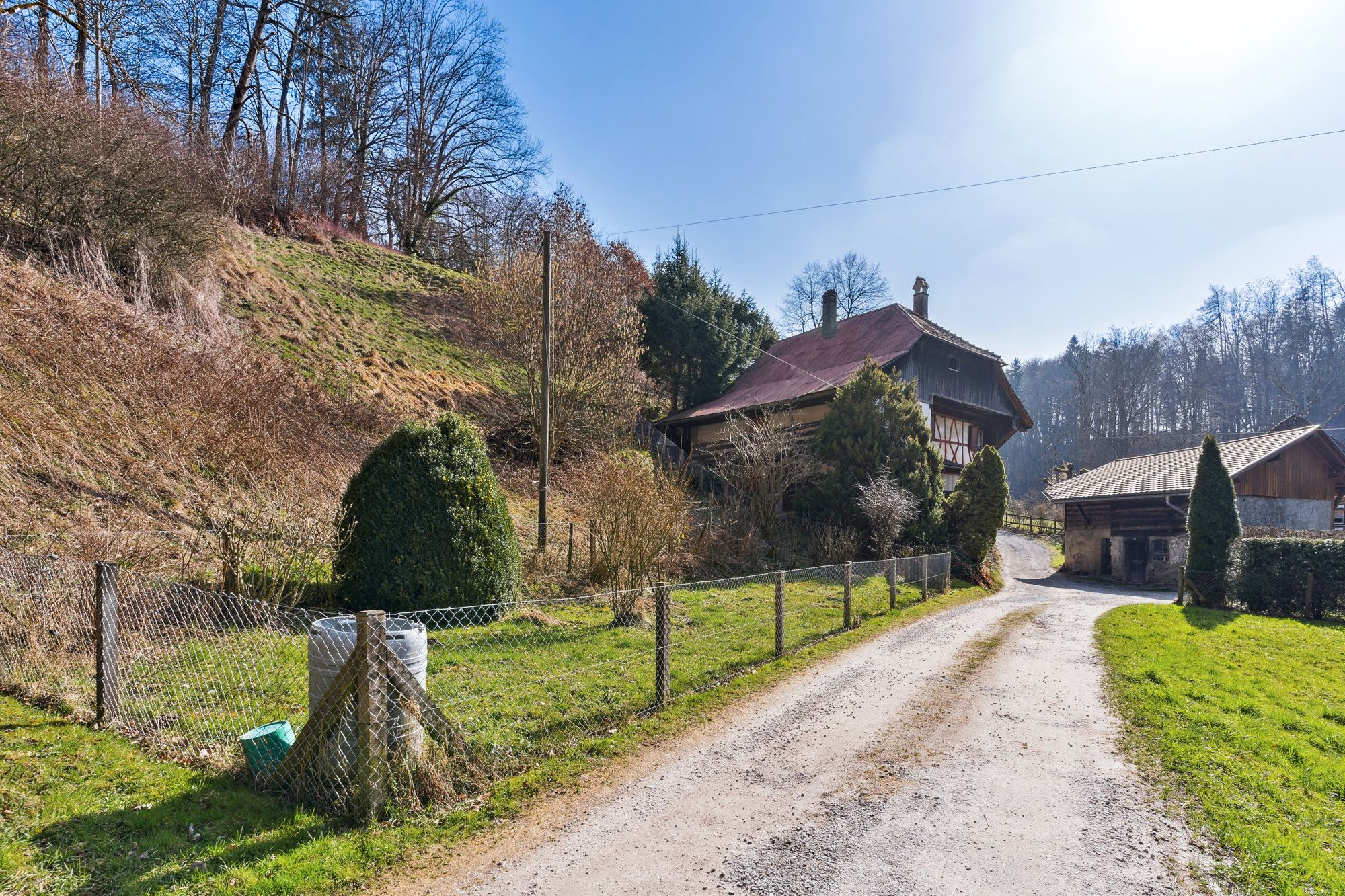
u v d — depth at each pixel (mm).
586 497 12594
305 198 27906
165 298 12078
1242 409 50469
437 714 4043
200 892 2855
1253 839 3592
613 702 5691
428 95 34688
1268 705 6172
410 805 3711
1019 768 4680
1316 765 4676
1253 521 21047
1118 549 23797
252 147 25109
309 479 10156
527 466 16656
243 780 3859
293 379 13430
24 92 10344
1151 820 3879
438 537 7648
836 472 17797
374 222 34844
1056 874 3295
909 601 12547
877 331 25094
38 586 4977
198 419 9586
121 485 7844
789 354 28234
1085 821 3861
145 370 9477
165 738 4250
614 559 10016
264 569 7031
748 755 4891
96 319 9609
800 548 16547
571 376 17984
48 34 13930
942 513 18578
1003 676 7273
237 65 25203
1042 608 13328
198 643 5523
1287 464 22344
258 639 5828
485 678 5863
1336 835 3693
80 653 4980
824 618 9930
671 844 3576
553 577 10430
